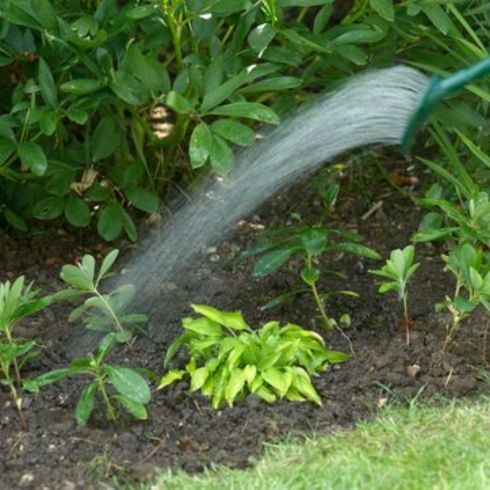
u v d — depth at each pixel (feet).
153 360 23.70
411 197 29.30
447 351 23.80
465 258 22.81
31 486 19.97
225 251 27.27
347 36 25.03
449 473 19.49
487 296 22.93
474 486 18.93
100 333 24.38
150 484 19.86
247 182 26.81
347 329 24.64
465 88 25.27
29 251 27.43
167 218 27.86
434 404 22.20
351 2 33.73
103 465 20.35
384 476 19.36
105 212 26.11
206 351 22.81
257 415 21.70
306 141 25.21
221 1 23.89
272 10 24.04
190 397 22.31
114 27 24.02
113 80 23.77
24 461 20.57
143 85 23.94
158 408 22.11
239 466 20.47
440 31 26.43
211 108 23.21
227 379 21.94
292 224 28.53
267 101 28.68
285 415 21.75
